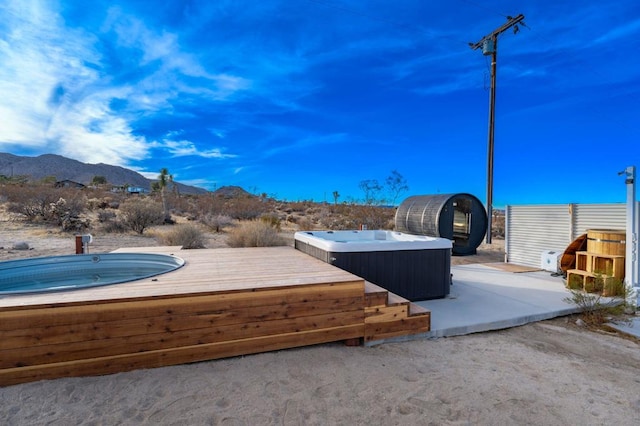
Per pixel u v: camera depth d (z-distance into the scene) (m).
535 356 3.34
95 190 33.06
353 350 3.32
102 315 2.61
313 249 5.31
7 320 2.43
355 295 3.38
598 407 2.43
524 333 4.05
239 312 2.98
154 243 10.38
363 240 7.12
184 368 2.79
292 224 18.14
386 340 3.55
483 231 10.45
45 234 12.01
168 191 27.62
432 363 3.09
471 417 2.26
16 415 2.14
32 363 2.49
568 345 3.69
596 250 5.77
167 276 3.56
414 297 5.08
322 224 17.38
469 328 3.96
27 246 9.14
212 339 2.90
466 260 9.41
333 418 2.21
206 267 4.12
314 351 3.22
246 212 20.12
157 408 2.26
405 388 2.62
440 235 9.60
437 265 5.21
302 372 2.82
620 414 2.35
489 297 5.27
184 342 2.83
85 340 2.59
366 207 18.77
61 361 2.55
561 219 7.47
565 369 3.05
